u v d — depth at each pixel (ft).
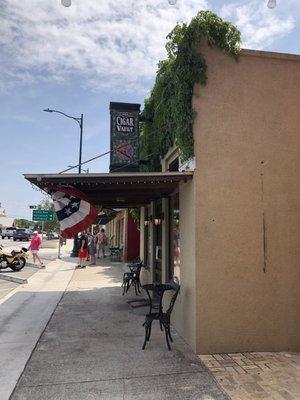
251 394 14.40
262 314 19.84
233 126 20.68
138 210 43.42
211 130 20.45
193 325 19.53
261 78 21.26
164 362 17.75
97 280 45.01
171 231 27.12
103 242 79.51
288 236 20.54
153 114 32.04
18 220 350.43
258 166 20.68
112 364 17.39
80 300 32.58
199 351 19.03
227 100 20.79
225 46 20.84
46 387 14.98
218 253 19.77
